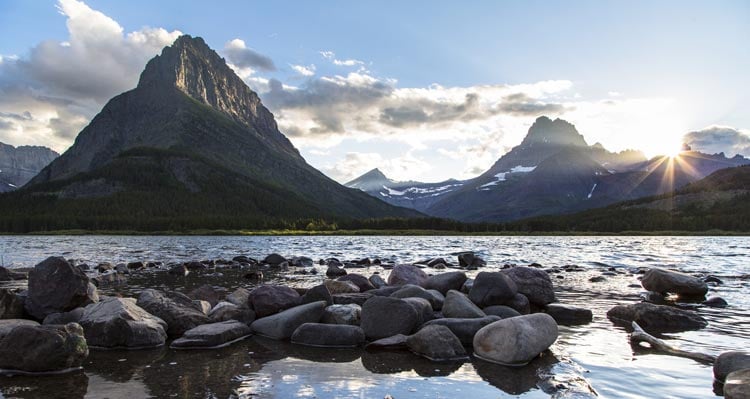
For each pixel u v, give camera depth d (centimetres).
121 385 890
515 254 5362
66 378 933
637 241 10206
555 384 887
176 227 16912
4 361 966
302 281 2622
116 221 17238
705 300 1919
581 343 1220
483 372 978
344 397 827
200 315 1380
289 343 1252
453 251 6081
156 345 1206
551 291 1730
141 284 2480
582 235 16025
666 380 914
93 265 3709
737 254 5247
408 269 2019
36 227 16488
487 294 1542
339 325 1261
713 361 1043
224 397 825
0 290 1345
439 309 1532
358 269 3462
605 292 2177
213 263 3700
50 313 1381
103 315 1240
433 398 823
